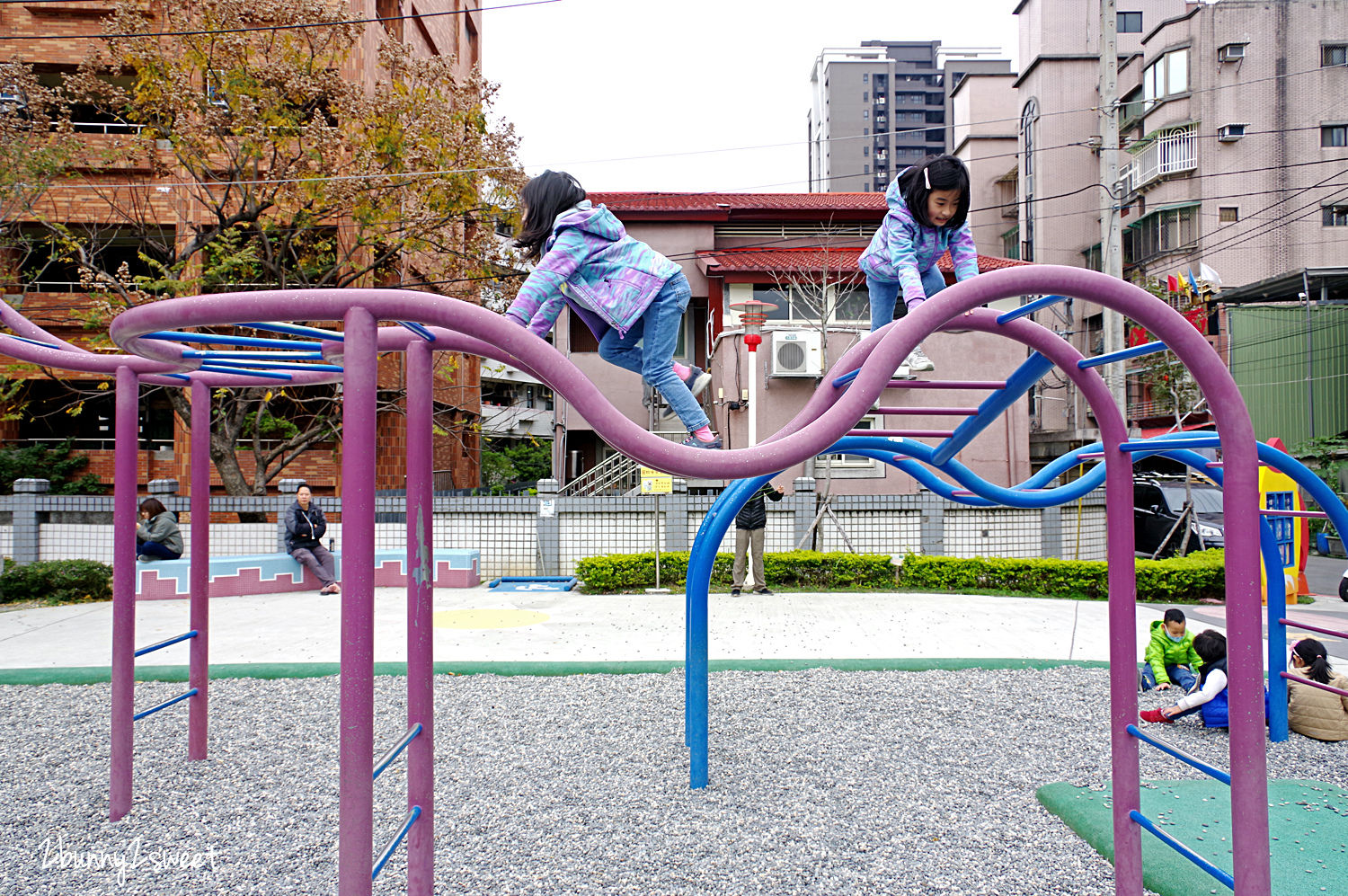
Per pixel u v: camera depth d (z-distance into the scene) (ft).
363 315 6.66
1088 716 16.03
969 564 34.01
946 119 275.18
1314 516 13.89
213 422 45.34
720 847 10.43
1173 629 17.98
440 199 41.19
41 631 25.89
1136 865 8.70
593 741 14.61
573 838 10.70
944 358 49.62
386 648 22.74
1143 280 78.33
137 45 38.04
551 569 38.63
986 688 18.15
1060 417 86.79
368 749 6.52
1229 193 80.53
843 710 16.47
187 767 13.55
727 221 59.77
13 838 10.93
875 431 11.02
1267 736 15.40
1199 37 81.35
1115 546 8.84
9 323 11.44
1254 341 74.54
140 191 49.24
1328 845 10.38
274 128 39.70
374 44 55.93
